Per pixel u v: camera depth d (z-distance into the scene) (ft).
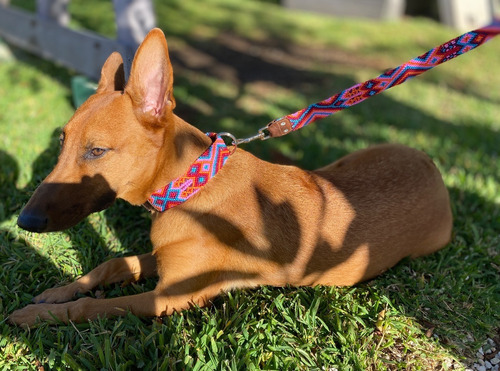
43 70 4.87
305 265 2.14
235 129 4.07
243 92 5.11
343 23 8.77
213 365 1.83
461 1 9.12
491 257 2.61
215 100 4.75
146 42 1.74
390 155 2.46
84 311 1.96
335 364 1.94
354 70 6.21
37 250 2.32
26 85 4.45
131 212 2.70
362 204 2.22
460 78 6.39
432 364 2.01
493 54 7.58
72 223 1.78
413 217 2.31
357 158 2.56
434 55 2.03
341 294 2.24
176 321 1.98
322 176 2.27
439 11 9.54
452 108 5.21
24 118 3.75
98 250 2.43
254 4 9.83
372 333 2.08
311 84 5.62
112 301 1.99
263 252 2.07
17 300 2.05
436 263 2.49
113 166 1.81
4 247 2.31
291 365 1.90
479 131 4.55
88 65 3.85
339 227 2.15
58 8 4.84
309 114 2.16
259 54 6.68
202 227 1.96
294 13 9.43
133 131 1.81
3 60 5.12
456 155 3.91
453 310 2.25
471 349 2.10
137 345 1.87
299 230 2.10
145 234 2.60
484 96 5.80
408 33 8.39
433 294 2.31
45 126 3.60
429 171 2.43
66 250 2.36
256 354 1.90
